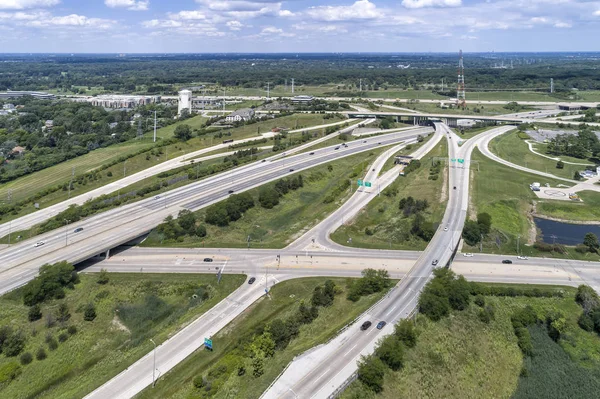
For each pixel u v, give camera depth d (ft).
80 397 329.52
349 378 326.44
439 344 379.14
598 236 629.51
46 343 388.78
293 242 572.92
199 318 421.18
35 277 456.86
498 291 455.63
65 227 592.60
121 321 424.05
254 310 431.43
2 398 341.00
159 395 330.13
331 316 418.92
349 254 540.52
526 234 624.59
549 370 384.68
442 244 539.29
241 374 344.69
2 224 630.74
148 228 580.71
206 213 628.69
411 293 435.94
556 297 457.27
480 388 357.82
